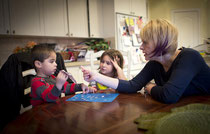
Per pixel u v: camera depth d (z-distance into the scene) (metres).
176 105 0.71
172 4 4.77
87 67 2.88
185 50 0.89
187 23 4.80
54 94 0.86
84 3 3.26
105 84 0.99
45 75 1.16
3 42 2.70
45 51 1.08
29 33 2.64
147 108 0.67
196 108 0.59
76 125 0.52
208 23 4.95
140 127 0.48
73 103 0.81
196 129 0.44
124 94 0.97
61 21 2.96
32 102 1.02
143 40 0.89
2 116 1.04
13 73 1.08
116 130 0.47
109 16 3.43
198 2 4.72
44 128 0.51
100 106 0.73
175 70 0.83
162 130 0.44
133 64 3.58
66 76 0.88
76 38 3.50
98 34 3.50
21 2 2.54
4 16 2.39
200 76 0.88
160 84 1.05
